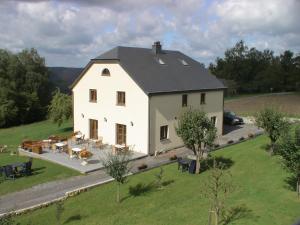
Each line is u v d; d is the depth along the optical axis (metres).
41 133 49.34
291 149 18.86
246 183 21.73
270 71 106.25
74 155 31.00
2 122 63.97
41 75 72.00
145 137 32.16
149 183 23.50
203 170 25.62
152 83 32.81
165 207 19.05
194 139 24.36
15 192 23.30
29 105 68.75
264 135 37.84
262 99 79.44
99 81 35.88
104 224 17.44
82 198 21.55
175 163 28.83
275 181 21.70
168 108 33.62
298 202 18.34
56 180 25.52
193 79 37.56
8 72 67.62
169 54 40.22
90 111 37.28
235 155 29.14
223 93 40.28
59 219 18.22
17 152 34.47
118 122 34.53
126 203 20.19
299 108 60.84
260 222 16.08
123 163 20.78
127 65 33.25
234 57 117.94
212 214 17.27
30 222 18.50
